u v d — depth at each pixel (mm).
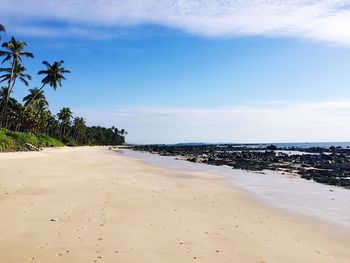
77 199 18547
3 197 18281
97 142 199750
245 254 10977
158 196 20750
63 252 10430
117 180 27422
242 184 28781
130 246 11234
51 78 75188
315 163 51688
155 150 117125
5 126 88312
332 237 13461
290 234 13602
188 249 11180
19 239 11492
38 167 34688
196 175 34812
